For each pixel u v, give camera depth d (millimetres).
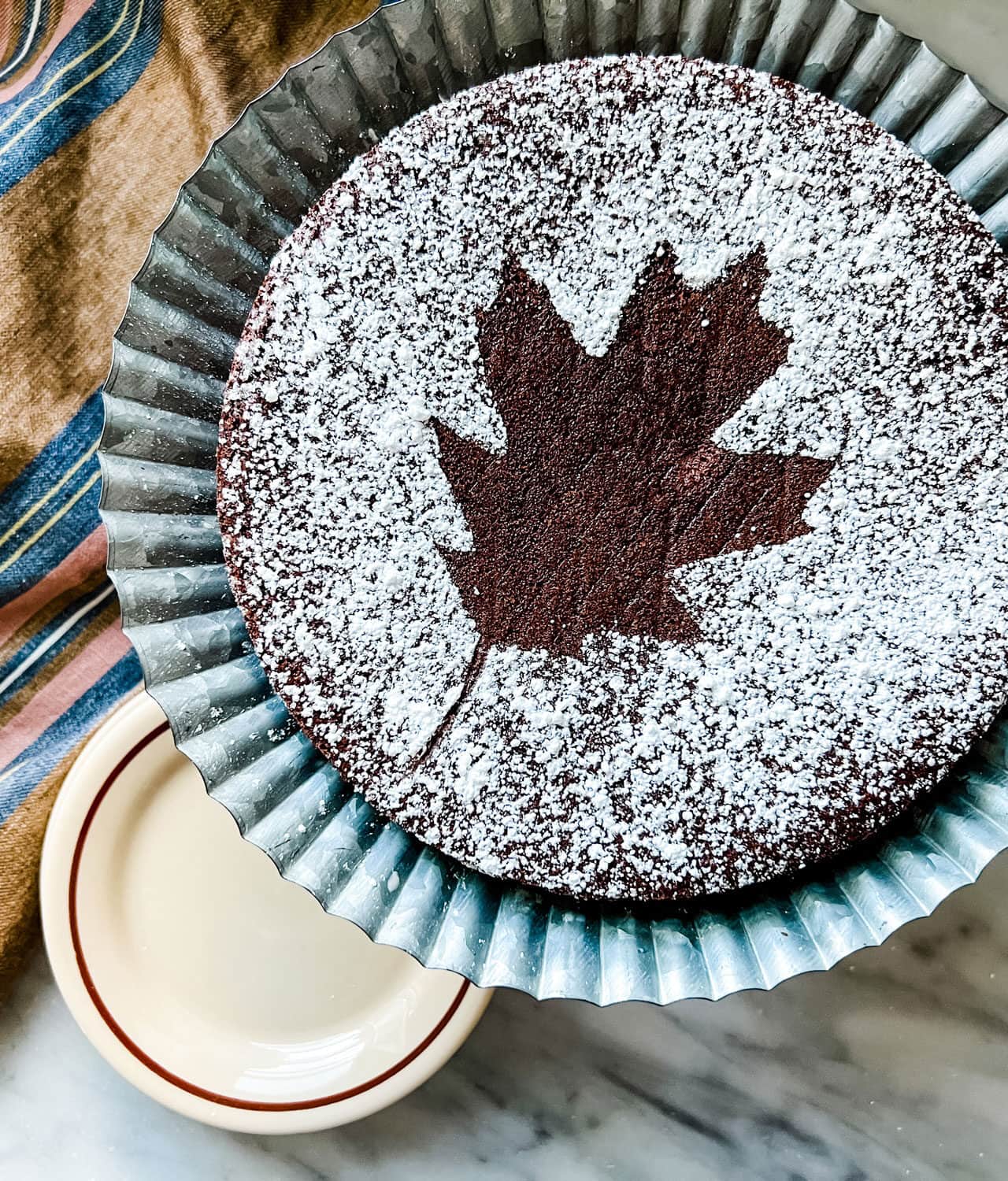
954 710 370
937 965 442
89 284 432
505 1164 451
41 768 442
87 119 429
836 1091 445
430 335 372
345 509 377
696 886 376
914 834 380
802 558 373
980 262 363
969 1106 441
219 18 425
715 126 363
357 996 438
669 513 374
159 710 426
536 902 387
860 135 362
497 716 379
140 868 437
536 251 369
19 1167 451
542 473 375
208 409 391
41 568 438
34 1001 453
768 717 375
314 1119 429
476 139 367
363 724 379
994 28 423
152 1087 428
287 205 386
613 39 383
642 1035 450
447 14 369
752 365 369
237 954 438
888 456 369
